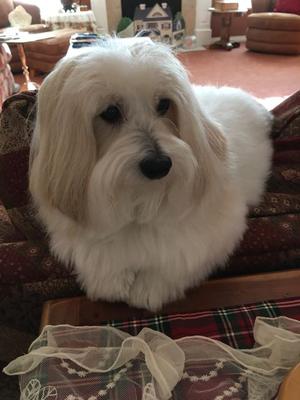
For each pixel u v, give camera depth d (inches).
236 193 43.4
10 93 162.7
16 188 45.4
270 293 41.4
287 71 190.9
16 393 49.4
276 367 32.6
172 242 38.0
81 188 33.1
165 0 243.0
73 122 31.4
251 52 231.8
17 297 44.9
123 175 31.0
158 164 30.5
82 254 38.9
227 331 37.2
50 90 32.4
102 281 39.4
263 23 219.5
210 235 39.7
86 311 40.6
